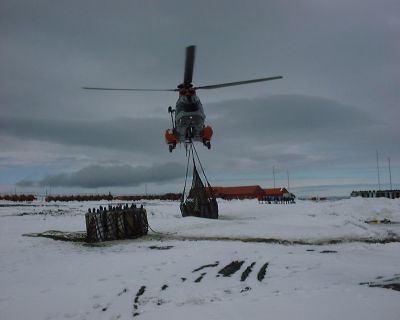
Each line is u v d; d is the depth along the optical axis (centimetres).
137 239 1666
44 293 834
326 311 628
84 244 1556
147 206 3969
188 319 655
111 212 1675
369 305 639
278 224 2030
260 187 7019
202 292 814
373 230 1848
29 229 2009
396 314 591
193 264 1055
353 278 878
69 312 729
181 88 2058
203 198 2434
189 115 2017
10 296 820
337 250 1305
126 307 746
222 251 1224
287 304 680
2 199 5509
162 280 910
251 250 1243
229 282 880
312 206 3266
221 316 654
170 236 1725
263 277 912
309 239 1590
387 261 1084
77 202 5153
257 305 691
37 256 1262
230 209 3384
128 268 1033
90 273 996
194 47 1822
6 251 1355
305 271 949
